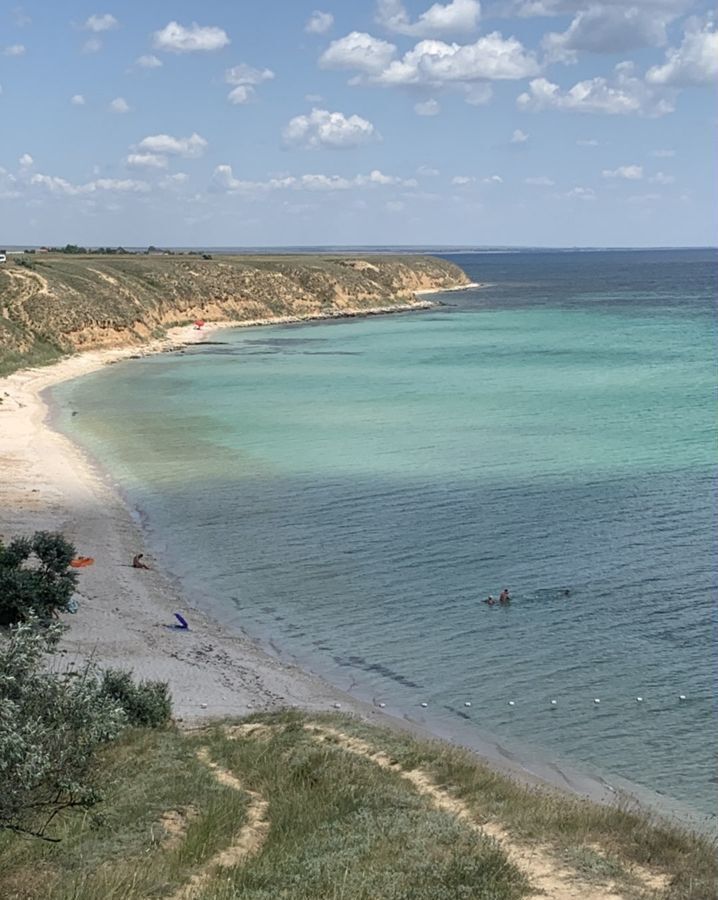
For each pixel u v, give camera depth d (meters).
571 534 40.78
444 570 36.69
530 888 13.06
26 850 14.00
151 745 20.69
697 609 32.03
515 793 18.39
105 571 36.56
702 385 84.62
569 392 81.69
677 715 24.84
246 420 69.38
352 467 53.72
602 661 28.23
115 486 50.00
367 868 13.38
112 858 14.08
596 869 13.82
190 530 42.50
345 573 36.66
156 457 56.97
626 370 95.62
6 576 30.47
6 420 66.69
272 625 31.89
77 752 13.61
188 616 32.56
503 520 43.03
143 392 83.81
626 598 33.22
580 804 18.33
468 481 50.19
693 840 15.86
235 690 26.66
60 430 65.19
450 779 19.20
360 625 31.66
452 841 14.73
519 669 27.91
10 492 47.00
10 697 13.14
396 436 62.69
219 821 15.89
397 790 17.66
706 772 22.06
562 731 24.20
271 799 17.50
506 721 24.83
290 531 42.03
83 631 30.34
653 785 21.52
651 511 44.03
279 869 13.61
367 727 23.06
